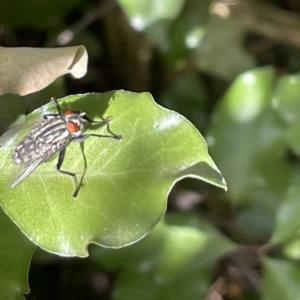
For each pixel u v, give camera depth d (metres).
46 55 0.12
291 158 0.18
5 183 0.12
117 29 0.21
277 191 0.16
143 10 0.17
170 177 0.11
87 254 0.11
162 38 0.18
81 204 0.11
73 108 0.12
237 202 0.17
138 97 0.12
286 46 0.22
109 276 0.20
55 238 0.11
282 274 0.15
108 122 0.12
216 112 0.16
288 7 0.22
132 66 0.21
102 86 0.22
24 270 0.12
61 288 0.19
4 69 0.11
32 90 0.11
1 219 0.12
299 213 0.15
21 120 0.12
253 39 0.22
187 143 0.11
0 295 0.12
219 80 0.20
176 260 0.16
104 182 0.12
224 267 0.19
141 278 0.16
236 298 0.19
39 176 0.12
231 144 0.16
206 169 0.11
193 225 0.16
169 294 0.16
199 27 0.18
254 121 0.16
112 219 0.11
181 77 0.20
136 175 0.11
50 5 0.19
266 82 0.16
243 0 0.19
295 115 0.16
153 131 0.11
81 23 0.20
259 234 0.17
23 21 0.19
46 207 0.12
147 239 0.16
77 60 0.12
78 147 0.12
